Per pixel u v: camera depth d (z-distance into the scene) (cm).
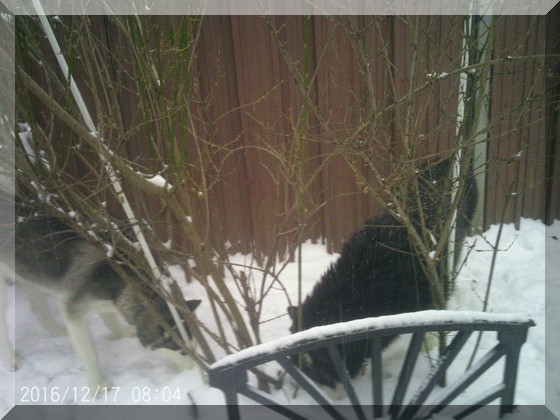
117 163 247
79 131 244
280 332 388
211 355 321
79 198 278
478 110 277
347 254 392
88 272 354
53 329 422
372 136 268
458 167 330
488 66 271
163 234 471
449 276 372
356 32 269
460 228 433
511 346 247
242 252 514
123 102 425
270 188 483
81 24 259
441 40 385
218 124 463
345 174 486
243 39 445
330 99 455
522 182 477
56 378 358
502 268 470
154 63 263
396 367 340
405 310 356
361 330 231
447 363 250
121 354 392
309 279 478
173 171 282
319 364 309
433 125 427
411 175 278
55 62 377
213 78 453
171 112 250
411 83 256
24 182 276
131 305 362
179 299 338
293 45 448
